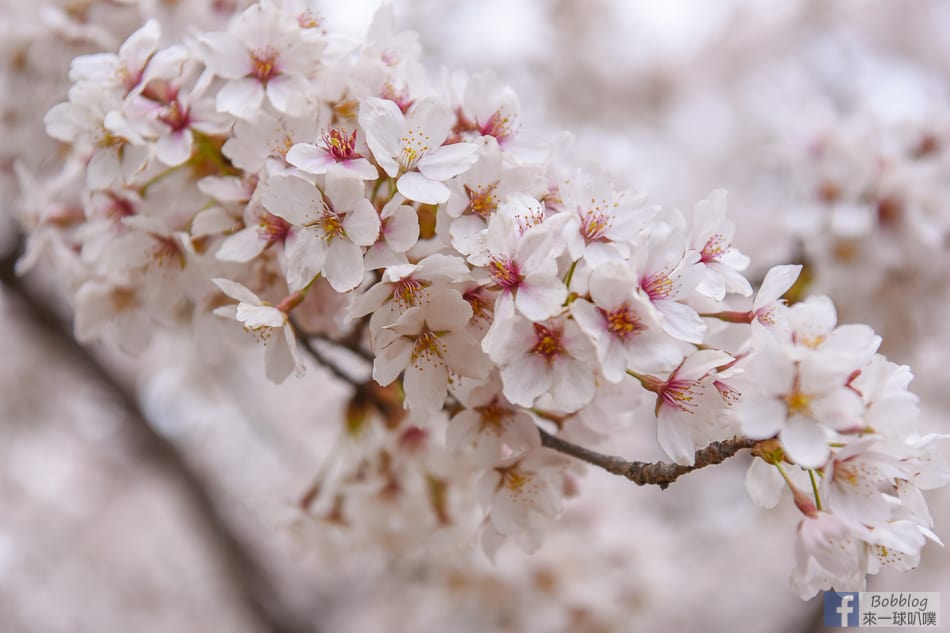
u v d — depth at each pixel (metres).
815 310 0.61
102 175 0.67
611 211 0.63
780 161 0.93
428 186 0.63
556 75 1.69
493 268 0.62
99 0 0.74
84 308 0.73
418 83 0.66
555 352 0.62
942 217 0.85
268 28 0.66
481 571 0.87
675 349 0.61
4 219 0.98
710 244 0.65
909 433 0.61
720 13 1.90
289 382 1.41
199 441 1.51
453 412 0.68
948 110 0.87
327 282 0.68
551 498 0.66
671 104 1.84
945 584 1.37
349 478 0.75
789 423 0.60
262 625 1.16
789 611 1.48
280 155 0.65
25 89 0.77
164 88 0.68
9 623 1.57
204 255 0.68
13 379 1.50
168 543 1.71
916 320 0.87
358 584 1.34
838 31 1.85
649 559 0.96
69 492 1.72
